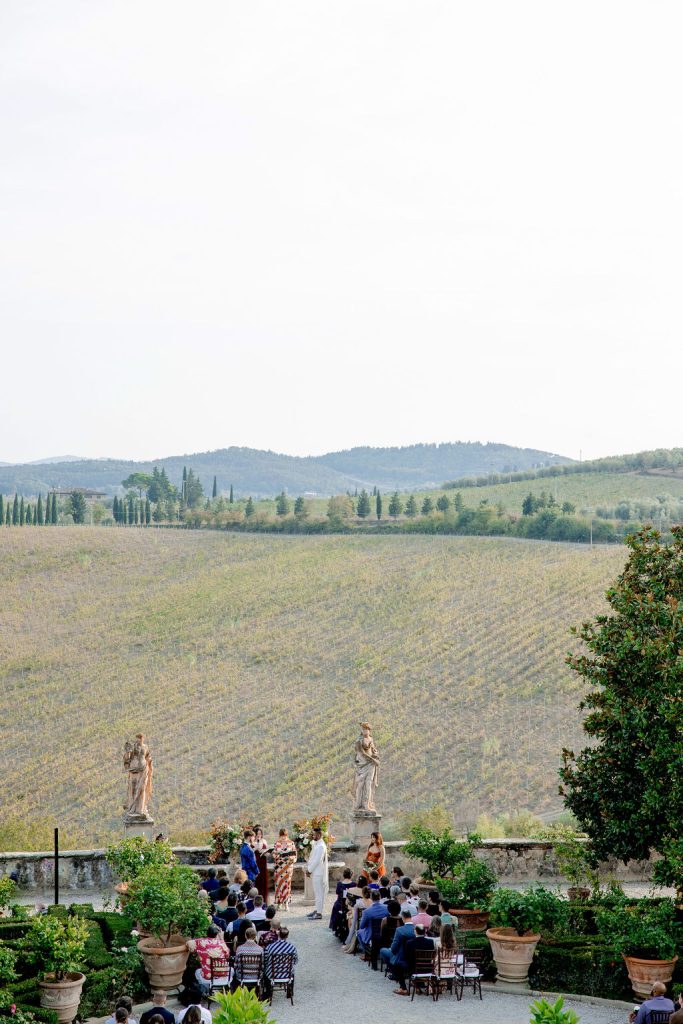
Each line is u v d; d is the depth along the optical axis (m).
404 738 80.62
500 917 20.75
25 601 131.62
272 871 28.33
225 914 21.78
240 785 73.50
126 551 156.00
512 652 98.31
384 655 101.69
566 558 127.31
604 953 20.45
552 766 73.31
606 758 23.48
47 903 26.22
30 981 18.83
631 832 22.80
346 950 23.11
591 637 24.47
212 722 87.56
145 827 28.55
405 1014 18.91
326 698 91.88
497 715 84.31
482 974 21.00
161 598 129.75
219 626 116.31
